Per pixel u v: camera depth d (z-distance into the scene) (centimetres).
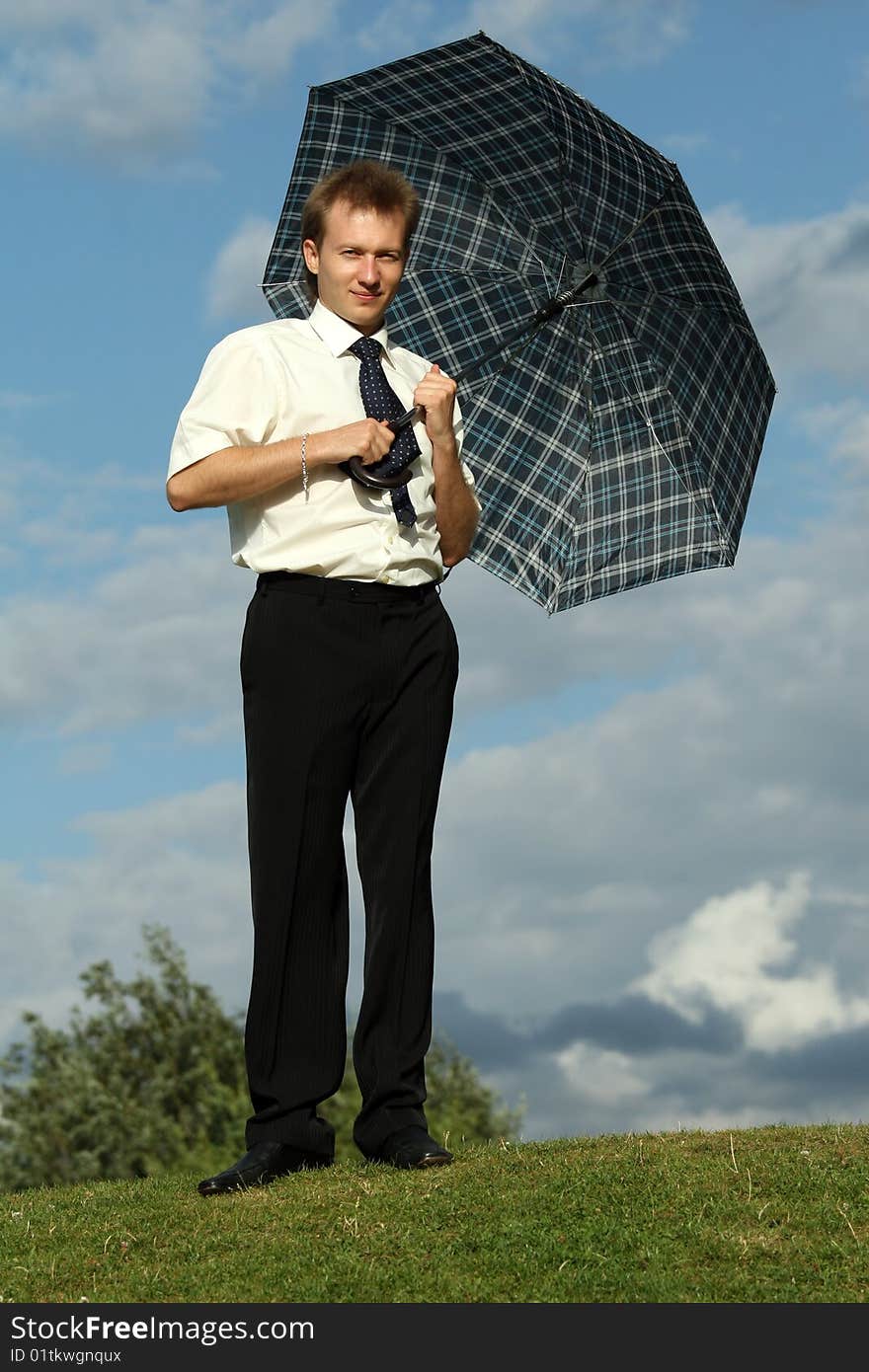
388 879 420
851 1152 415
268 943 415
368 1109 426
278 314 485
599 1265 331
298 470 394
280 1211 378
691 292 498
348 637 406
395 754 416
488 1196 376
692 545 504
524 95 493
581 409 501
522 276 504
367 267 411
